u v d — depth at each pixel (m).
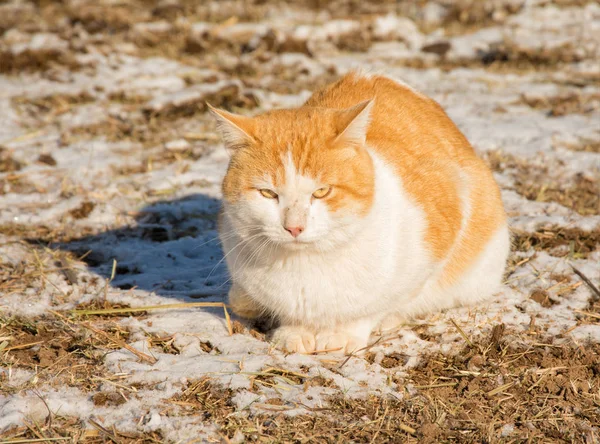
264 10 21.12
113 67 16.52
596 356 7.22
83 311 7.74
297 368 6.86
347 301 6.93
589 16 20.33
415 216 7.14
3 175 11.47
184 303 7.75
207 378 6.59
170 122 13.88
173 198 11.02
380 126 7.88
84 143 12.82
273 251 6.73
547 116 13.93
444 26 20.16
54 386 6.57
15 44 17.30
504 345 7.41
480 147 12.34
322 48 18.31
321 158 6.43
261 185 6.51
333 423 6.12
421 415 6.27
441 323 7.89
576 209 10.47
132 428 6.02
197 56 17.62
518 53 17.39
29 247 9.46
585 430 6.20
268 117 6.96
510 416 6.39
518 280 8.72
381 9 21.39
